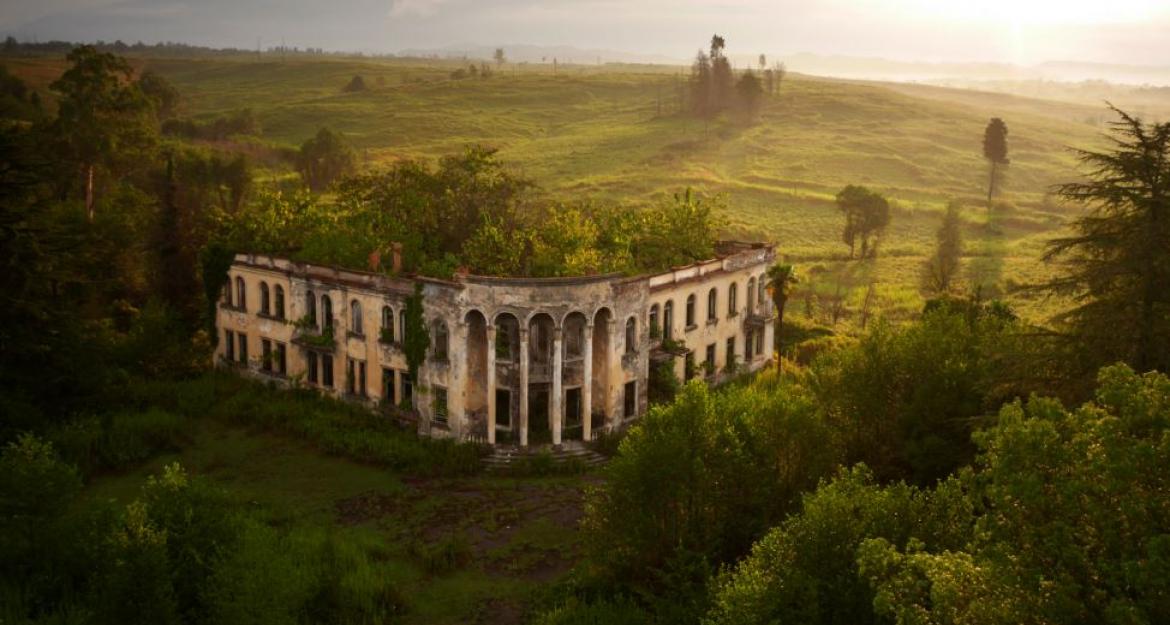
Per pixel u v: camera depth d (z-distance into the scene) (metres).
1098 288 33.69
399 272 51.81
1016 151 199.50
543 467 47.56
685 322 57.72
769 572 25.52
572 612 31.19
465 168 71.12
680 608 29.39
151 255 74.88
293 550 35.25
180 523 32.78
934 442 37.31
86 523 33.66
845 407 40.38
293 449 50.41
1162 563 17.47
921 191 166.50
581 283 48.75
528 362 49.41
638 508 33.19
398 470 47.78
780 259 124.00
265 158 170.50
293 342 56.41
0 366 48.78
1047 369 34.44
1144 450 18.89
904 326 42.69
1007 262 119.12
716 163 186.00
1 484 33.09
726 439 33.44
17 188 48.62
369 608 33.19
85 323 54.25
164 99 199.00
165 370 60.50
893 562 22.16
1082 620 18.62
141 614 29.42
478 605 34.47
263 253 60.19
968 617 19.70
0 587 31.88
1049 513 20.06
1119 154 34.12
